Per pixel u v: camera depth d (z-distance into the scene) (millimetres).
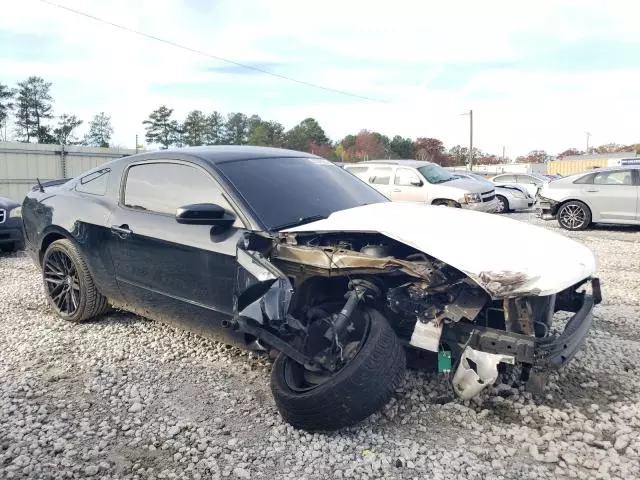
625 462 2758
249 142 65438
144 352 4340
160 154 4457
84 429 3168
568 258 3238
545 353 2885
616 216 12375
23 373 3957
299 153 4934
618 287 6562
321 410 2898
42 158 20594
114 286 4582
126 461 2859
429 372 3732
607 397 3469
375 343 2996
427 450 2902
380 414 3268
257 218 3662
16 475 2717
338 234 3592
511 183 21484
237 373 3934
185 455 2906
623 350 4262
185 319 4047
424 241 3145
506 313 2934
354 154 68562
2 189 19562
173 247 3949
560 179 13312
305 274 3391
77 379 3873
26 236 5555
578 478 2643
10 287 6547
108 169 4914
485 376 2959
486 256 3043
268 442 3016
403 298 3148
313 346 3289
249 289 3160
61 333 4816
